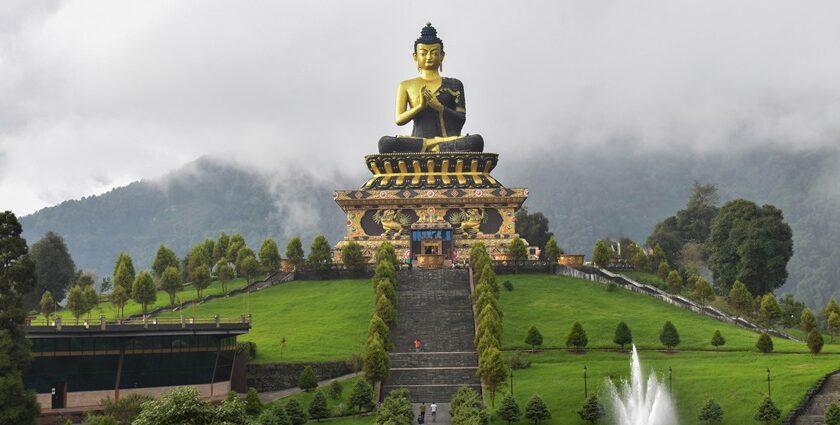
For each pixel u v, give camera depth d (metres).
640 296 133.38
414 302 124.12
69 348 89.88
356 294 134.75
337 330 117.88
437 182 160.88
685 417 83.81
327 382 102.94
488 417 83.44
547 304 127.94
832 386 85.00
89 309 131.50
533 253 160.00
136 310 139.12
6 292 79.62
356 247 145.88
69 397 89.94
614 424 83.62
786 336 121.50
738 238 162.12
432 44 169.62
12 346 77.94
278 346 111.38
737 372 93.06
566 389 92.56
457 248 156.50
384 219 158.12
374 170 166.00
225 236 170.38
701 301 133.00
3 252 80.00
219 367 99.19
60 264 166.38
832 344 116.44
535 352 108.69
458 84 170.25
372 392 93.44
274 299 135.38
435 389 99.69
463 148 163.25
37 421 85.06
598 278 141.50
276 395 99.75
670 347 108.81
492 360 93.12
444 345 110.81
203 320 105.38
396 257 140.88
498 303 121.75
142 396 85.00
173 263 159.00
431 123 168.50
